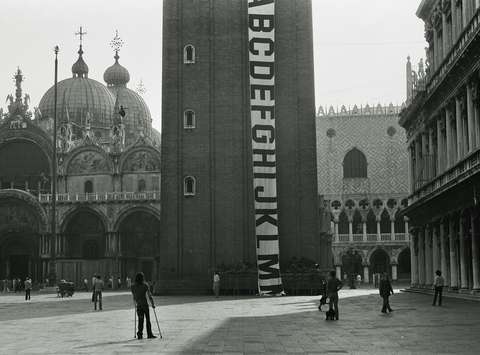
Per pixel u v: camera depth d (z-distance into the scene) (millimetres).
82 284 107375
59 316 40062
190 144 72688
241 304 50406
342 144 134500
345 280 125125
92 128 143000
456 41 51062
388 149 133250
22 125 119500
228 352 21547
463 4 50250
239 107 72750
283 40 72750
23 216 114250
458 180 47500
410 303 48000
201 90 73188
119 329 30391
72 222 112812
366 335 26344
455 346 22609
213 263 70938
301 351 21688
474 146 47062
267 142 68562
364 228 130000
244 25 73812
